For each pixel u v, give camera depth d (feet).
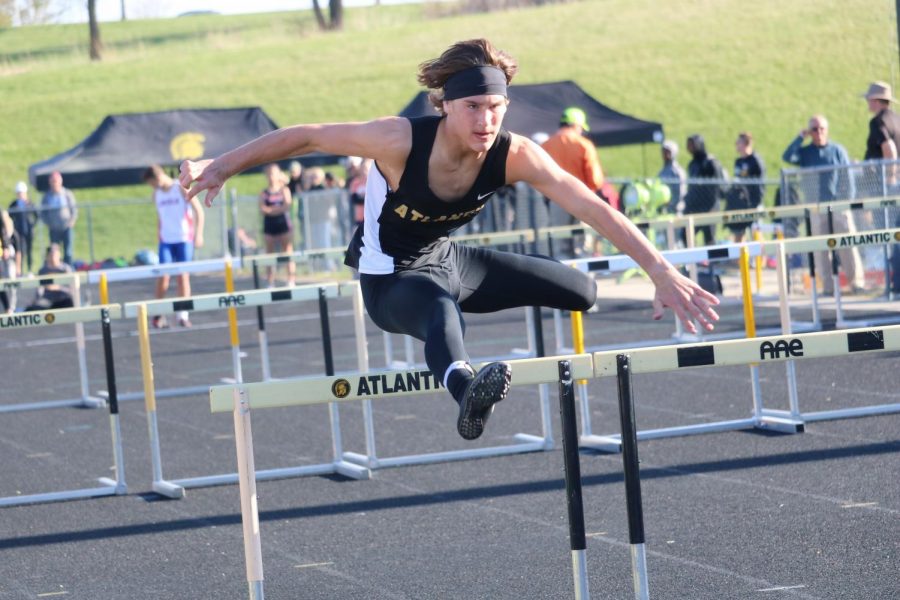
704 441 35.32
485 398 14.92
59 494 32.86
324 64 219.00
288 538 27.68
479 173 16.81
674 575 23.07
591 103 108.17
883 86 64.44
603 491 30.22
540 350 35.47
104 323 32.99
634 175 165.58
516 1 263.49
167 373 57.98
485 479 32.48
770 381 45.21
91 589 24.48
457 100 16.26
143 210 165.78
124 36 288.10
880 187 61.72
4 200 172.86
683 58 196.03
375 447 37.24
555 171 16.90
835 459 31.89
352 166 96.27
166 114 116.57
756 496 28.71
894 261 62.03
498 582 23.35
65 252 95.96
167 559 26.50
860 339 18.70
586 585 17.54
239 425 17.49
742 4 216.74
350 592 23.30
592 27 219.82
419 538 26.99
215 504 31.50
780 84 182.80
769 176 158.61
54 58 263.29
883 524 25.59
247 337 71.10
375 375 17.69
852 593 21.33
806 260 67.82
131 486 34.14
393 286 17.16
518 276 18.35
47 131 192.95
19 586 24.95
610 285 86.07
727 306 67.82
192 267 49.65
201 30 292.40
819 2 206.39
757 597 21.47
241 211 114.83
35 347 73.00
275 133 16.66
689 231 57.93
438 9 270.05
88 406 49.08
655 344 55.36
